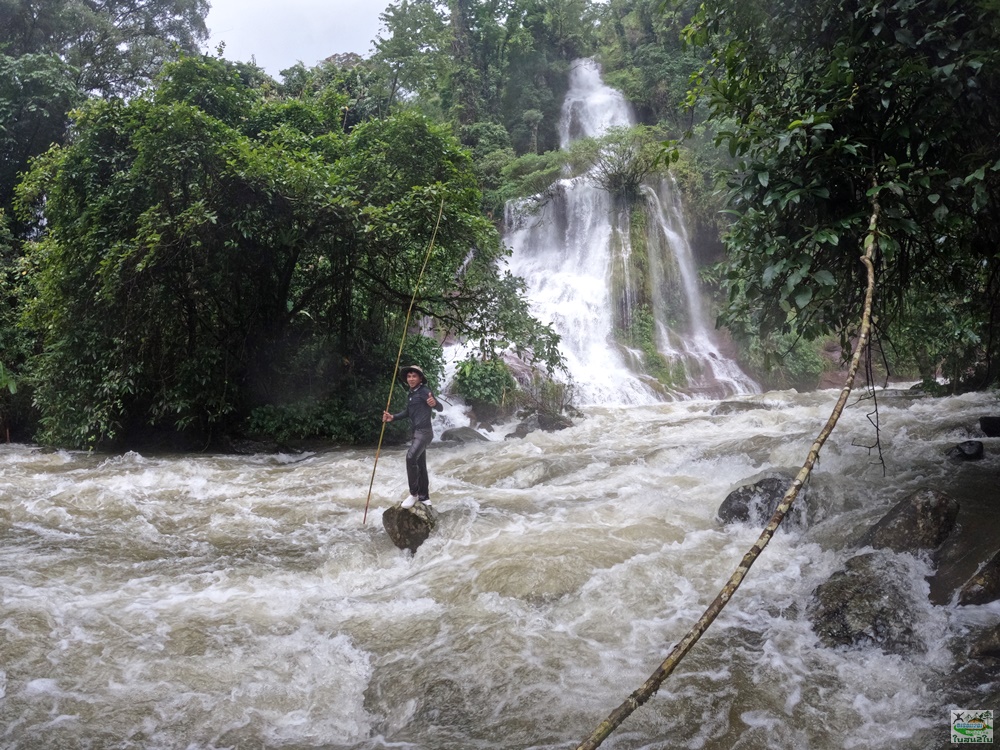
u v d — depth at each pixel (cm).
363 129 1495
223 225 1312
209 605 588
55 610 563
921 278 782
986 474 759
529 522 753
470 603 566
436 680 457
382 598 595
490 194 3231
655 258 2794
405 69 3269
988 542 543
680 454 1030
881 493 721
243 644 515
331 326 1549
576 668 462
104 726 416
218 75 1504
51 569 672
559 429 1591
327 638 527
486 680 454
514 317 1389
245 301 1473
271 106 1609
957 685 413
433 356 1703
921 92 586
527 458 1132
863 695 417
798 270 586
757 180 623
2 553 723
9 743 396
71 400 1351
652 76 3856
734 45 659
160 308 1341
